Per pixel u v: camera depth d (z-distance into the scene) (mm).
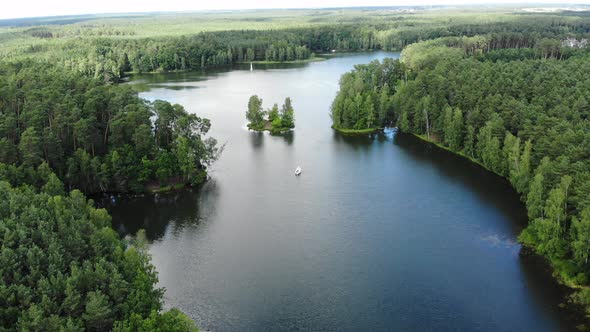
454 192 169125
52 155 157250
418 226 146375
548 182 134250
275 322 106625
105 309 86062
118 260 100812
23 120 162375
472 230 143125
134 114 170750
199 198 167500
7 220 100562
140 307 91125
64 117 162875
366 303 112625
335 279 121500
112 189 170000
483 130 188000
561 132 152125
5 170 139125
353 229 145625
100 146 171875
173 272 124188
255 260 129875
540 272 121375
